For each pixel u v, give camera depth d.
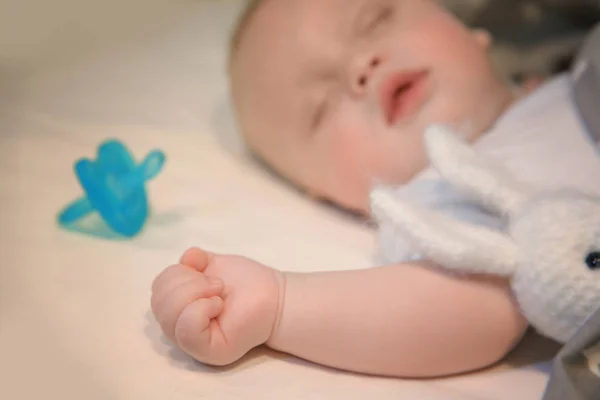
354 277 0.60
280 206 0.89
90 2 1.42
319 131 0.90
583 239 0.55
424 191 0.73
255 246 0.77
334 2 0.93
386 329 0.57
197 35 1.41
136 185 0.78
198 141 1.05
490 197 0.63
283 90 0.94
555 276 0.54
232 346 0.57
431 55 0.87
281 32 0.95
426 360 0.57
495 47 1.16
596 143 0.71
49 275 0.71
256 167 1.00
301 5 0.95
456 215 0.67
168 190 0.90
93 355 0.59
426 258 0.60
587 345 0.47
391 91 0.85
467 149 0.68
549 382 0.49
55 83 1.23
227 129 1.09
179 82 1.23
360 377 0.58
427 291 0.58
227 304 0.58
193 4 1.54
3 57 1.29
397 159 0.84
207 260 0.62
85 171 0.77
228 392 0.56
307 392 0.56
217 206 0.87
